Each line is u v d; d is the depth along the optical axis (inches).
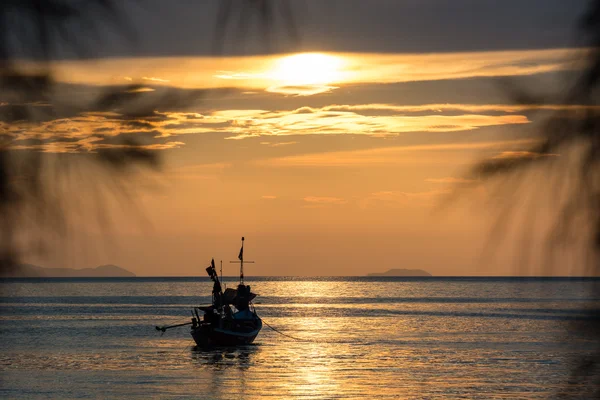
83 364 5032.0
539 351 5595.5
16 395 3909.9
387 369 4798.2
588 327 190.2
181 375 4598.9
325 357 5452.8
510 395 3838.6
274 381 4384.8
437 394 3907.5
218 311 5989.2
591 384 190.5
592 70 198.7
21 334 7111.2
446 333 7224.4
